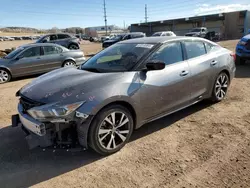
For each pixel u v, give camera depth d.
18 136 3.88
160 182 2.65
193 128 3.94
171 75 3.77
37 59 9.20
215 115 4.43
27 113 3.11
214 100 4.90
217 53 4.80
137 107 3.35
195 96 4.30
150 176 2.76
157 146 3.41
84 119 2.88
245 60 9.45
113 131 3.17
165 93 3.69
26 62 8.95
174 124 4.11
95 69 3.73
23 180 2.78
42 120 2.89
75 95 2.93
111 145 3.19
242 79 7.11
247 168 2.83
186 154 3.17
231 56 5.16
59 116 2.81
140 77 3.41
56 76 3.59
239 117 4.29
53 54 9.64
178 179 2.68
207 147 3.32
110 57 3.95
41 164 3.09
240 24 38.75
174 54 3.99
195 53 4.37
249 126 3.92
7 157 3.26
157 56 3.71
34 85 3.39
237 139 3.51
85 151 3.35
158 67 3.28
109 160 3.11
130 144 3.48
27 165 3.07
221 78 4.92
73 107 2.84
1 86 7.98
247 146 3.31
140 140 3.59
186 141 3.52
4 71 8.53
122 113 3.22
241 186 2.53
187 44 4.26
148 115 3.56
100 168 2.95
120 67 3.58
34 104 2.98
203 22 43.53
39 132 2.87
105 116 3.04
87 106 2.89
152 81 3.51
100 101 2.94
